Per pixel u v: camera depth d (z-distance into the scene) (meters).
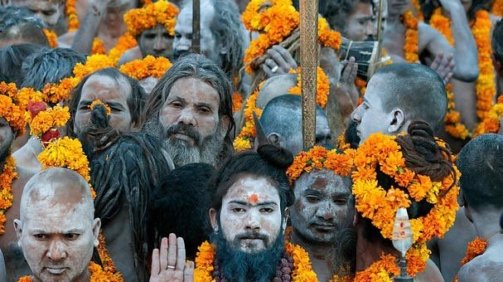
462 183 9.31
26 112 9.34
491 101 13.76
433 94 9.59
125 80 10.34
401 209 8.19
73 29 14.84
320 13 12.63
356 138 10.00
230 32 12.20
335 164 8.83
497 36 12.58
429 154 8.34
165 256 8.20
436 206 8.34
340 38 11.53
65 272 8.16
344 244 8.56
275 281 8.14
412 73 9.62
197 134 10.05
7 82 11.20
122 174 9.09
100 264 8.75
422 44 13.91
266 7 11.58
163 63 11.36
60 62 10.92
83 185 8.26
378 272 8.28
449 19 14.30
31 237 8.12
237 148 10.34
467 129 13.71
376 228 8.37
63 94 10.73
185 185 8.79
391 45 13.88
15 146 10.41
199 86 10.09
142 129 10.16
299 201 8.86
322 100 10.77
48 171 8.28
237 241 8.09
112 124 10.15
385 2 12.83
